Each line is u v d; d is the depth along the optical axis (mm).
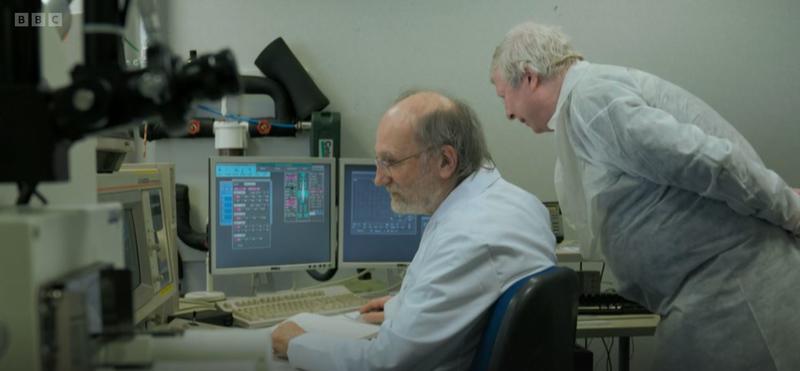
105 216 648
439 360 1248
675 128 1454
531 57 1697
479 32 2459
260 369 599
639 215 1609
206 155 2359
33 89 523
